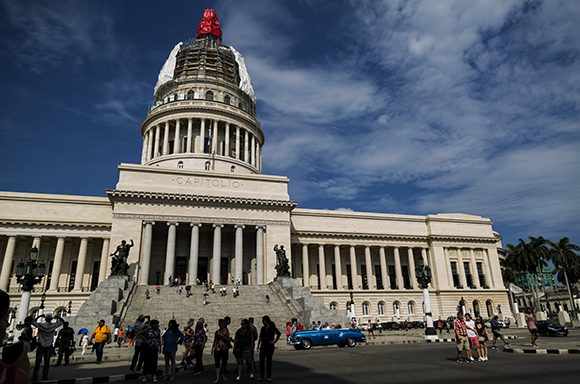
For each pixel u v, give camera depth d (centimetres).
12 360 438
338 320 4100
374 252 8100
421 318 7556
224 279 6619
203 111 8662
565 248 7969
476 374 1557
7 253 5828
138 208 6028
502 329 5916
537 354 2256
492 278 8325
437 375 1554
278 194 6819
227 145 8700
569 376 1433
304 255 7331
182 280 6450
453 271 8194
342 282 7606
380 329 5531
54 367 2191
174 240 6038
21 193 6172
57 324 1839
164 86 9319
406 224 8219
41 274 3259
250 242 6912
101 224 6275
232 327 3884
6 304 430
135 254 5781
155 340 1656
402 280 7788
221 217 6334
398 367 1809
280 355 2533
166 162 8194
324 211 7725
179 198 6166
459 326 2014
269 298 4847
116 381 1747
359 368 1802
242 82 9988
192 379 1678
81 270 6038
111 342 3425
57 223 6097
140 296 4606
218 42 10456
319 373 1680
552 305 12112
